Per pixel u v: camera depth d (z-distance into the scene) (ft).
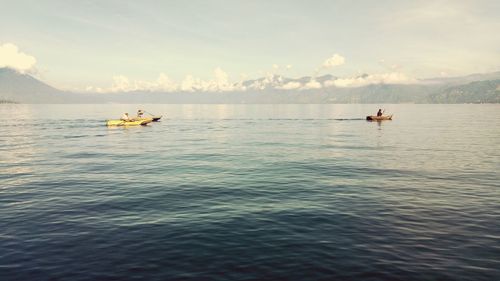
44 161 116.26
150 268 39.68
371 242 46.73
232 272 38.68
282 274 38.19
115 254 43.34
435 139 183.01
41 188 78.13
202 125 307.58
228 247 45.32
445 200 67.05
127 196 71.10
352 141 175.94
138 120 300.20
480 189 75.97
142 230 51.57
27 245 46.14
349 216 57.62
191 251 44.11
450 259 41.55
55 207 63.31
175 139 190.29
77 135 210.18
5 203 66.03
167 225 53.78
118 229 52.01
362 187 78.48
